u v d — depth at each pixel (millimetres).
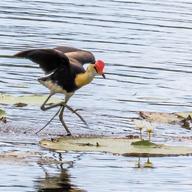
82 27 25047
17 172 13219
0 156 13914
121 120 16812
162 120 16859
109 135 15633
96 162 13977
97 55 21984
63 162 13812
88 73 15266
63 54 14922
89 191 12617
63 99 17891
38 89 18672
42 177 13117
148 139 15469
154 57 22484
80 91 18766
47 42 22781
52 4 28297
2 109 16766
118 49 22906
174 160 14297
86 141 14867
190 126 16625
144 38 24453
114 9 28094
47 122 16250
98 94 18656
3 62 20656
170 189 12898
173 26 26297
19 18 25531
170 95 19094
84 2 29078
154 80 20281
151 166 13930
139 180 13234
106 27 25281
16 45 22203
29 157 13945
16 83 19031
